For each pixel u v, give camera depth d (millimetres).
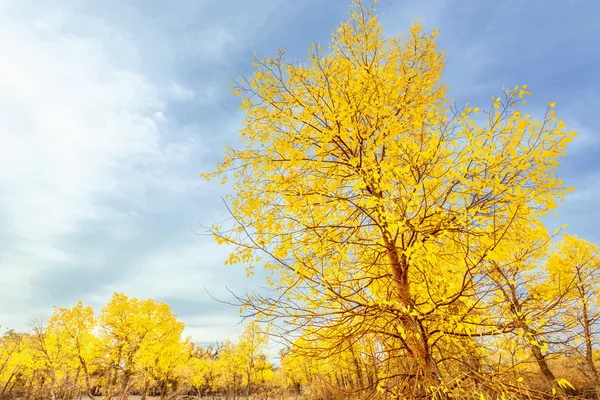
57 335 17141
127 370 17516
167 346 19078
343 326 3369
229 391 30516
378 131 3705
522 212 2930
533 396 2674
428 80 4109
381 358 3496
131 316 18141
